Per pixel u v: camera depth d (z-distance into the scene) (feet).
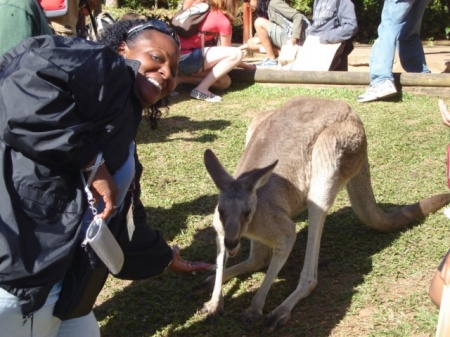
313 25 29.48
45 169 7.80
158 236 11.61
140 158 20.56
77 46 7.98
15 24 9.78
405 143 21.30
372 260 14.71
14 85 7.54
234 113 25.21
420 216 16.30
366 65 34.73
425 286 13.55
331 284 13.91
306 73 27.99
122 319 12.89
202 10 26.86
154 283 14.15
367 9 43.39
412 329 12.15
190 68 27.30
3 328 8.00
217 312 12.78
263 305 12.98
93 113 7.93
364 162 15.16
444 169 19.34
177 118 24.77
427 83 26.61
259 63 34.12
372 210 15.37
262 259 14.44
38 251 7.86
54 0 14.80
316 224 13.79
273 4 32.01
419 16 27.17
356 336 12.10
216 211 12.85
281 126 14.57
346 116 14.83
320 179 14.03
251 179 12.63
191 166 19.92
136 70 8.57
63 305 8.52
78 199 8.08
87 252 8.43
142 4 50.70
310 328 12.44
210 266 13.33
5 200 7.71
